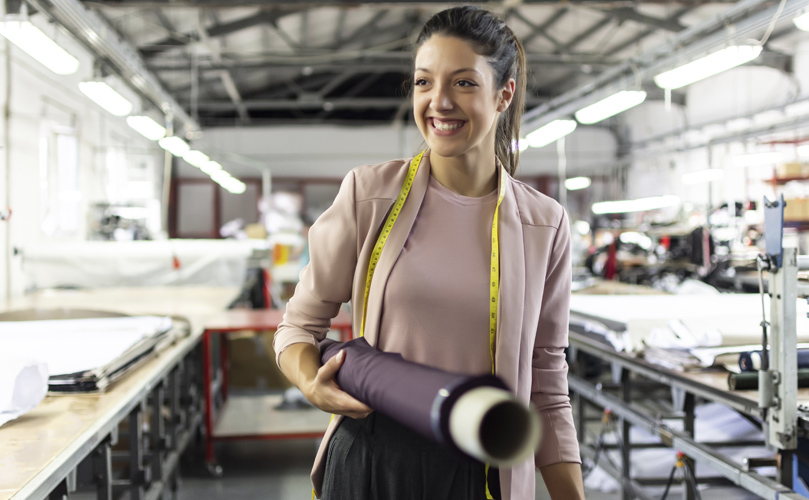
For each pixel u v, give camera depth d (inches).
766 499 62.7
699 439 116.8
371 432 35.4
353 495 35.3
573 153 557.9
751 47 143.6
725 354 76.1
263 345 172.9
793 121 321.4
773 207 59.6
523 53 39.7
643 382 174.4
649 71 237.5
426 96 33.4
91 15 175.8
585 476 120.0
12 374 54.0
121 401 62.8
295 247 338.3
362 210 36.8
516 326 34.9
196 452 145.6
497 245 35.8
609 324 92.4
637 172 529.7
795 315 59.2
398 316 35.2
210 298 171.2
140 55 346.3
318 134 542.3
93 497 114.7
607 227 395.5
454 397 21.7
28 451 47.3
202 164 318.7
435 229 36.4
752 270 241.6
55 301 161.2
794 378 59.4
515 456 21.0
